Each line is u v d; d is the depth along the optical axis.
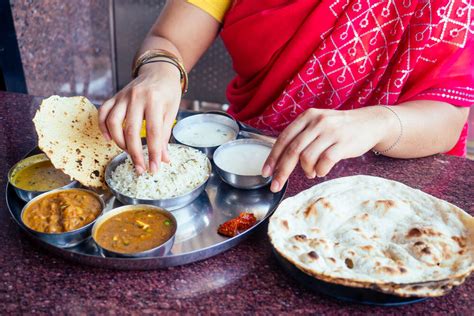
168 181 1.05
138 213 0.96
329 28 1.31
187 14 1.51
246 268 0.88
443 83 1.30
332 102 1.42
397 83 1.31
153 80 1.16
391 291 0.75
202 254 0.87
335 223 0.92
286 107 1.46
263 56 1.42
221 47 2.82
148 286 0.83
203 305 0.80
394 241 0.88
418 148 1.22
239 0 1.42
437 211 0.94
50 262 0.89
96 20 2.95
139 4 2.95
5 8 2.14
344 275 0.77
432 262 0.81
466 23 1.23
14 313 0.77
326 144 0.98
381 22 1.27
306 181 1.15
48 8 2.47
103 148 1.13
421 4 1.24
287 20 1.34
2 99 1.58
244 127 1.39
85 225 0.90
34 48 2.43
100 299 0.81
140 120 1.04
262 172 1.00
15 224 0.98
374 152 1.28
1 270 0.86
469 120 2.49
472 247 0.84
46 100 1.09
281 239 0.86
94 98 3.17
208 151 1.24
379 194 0.98
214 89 2.98
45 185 1.09
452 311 0.79
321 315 0.79
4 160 1.23
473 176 1.18
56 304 0.79
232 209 1.05
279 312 0.79
